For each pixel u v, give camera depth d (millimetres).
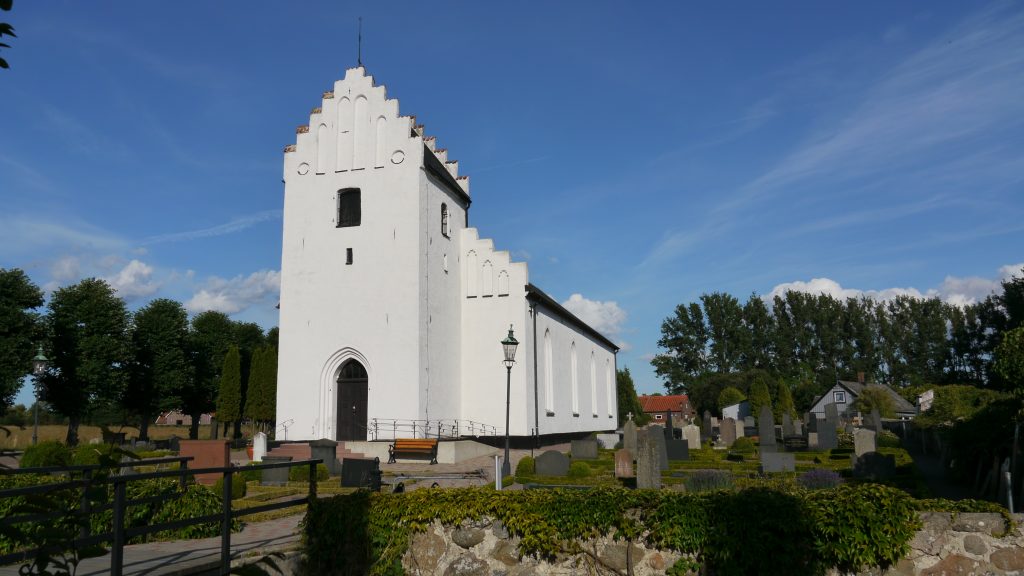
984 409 20266
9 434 5562
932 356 102500
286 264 34594
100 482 6328
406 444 29984
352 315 33375
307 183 34938
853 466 21547
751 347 103312
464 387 36844
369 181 34188
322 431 32875
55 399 48812
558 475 24391
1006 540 9227
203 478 18547
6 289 44000
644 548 10227
